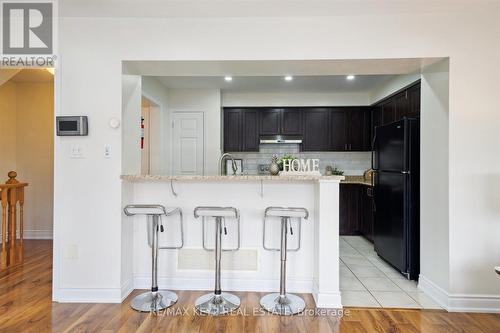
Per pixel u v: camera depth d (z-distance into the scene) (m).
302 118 5.82
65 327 2.32
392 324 2.40
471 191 2.62
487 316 2.54
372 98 5.57
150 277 3.04
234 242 3.03
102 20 2.75
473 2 2.47
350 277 3.46
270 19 2.72
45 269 3.57
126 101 2.91
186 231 3.06
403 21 2.67
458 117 2.63
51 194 5.04
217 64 2.86
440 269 2.79
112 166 2.76
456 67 2.63
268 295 2.88
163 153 5.16
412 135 3.41
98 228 2.76
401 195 3.46
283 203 3.01
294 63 2.82
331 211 2.69
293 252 3.00
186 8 2.56
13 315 2.50
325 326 2.37
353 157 6.02
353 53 2.69
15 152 5.02
